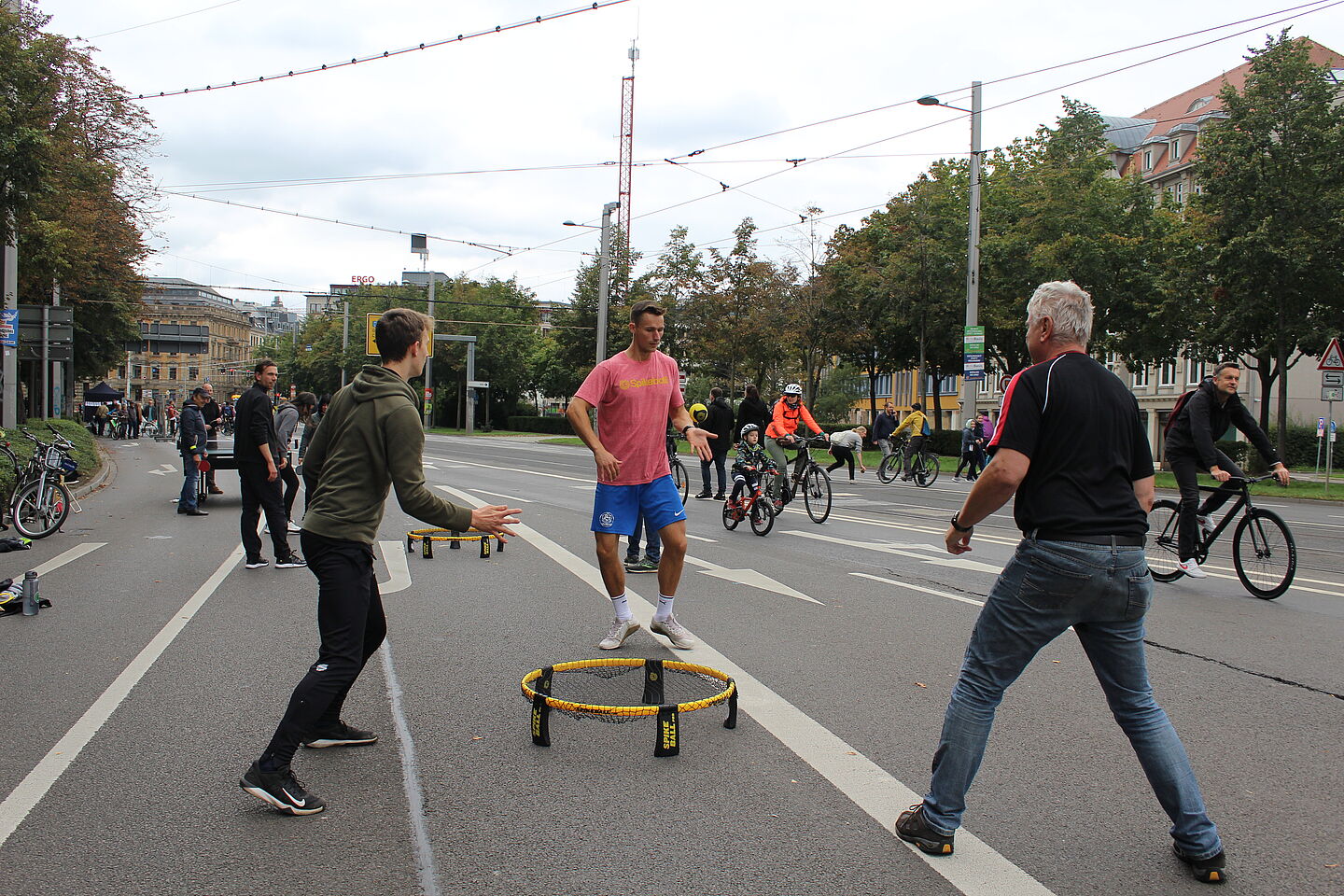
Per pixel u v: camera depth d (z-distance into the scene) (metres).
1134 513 3.25
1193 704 5.06
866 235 46.75
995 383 64.38
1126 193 35.59
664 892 3.02
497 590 8.13
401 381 4.00
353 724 4.62
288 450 11.77
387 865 3.19
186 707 4.89
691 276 45.66
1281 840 3.45
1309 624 7.03
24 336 22.62
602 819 3.55
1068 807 3.71
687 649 6.11
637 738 4.43
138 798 3.75
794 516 14.24
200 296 138.38
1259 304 24.92
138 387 117.19
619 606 6.16
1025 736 4.52
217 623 6.83
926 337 39.59
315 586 8.33
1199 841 3.14
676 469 16.66
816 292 42.56
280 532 9.38
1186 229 27.38
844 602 7.67
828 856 3.27
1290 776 4.07
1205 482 23.47
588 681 5.18
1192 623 7.08
